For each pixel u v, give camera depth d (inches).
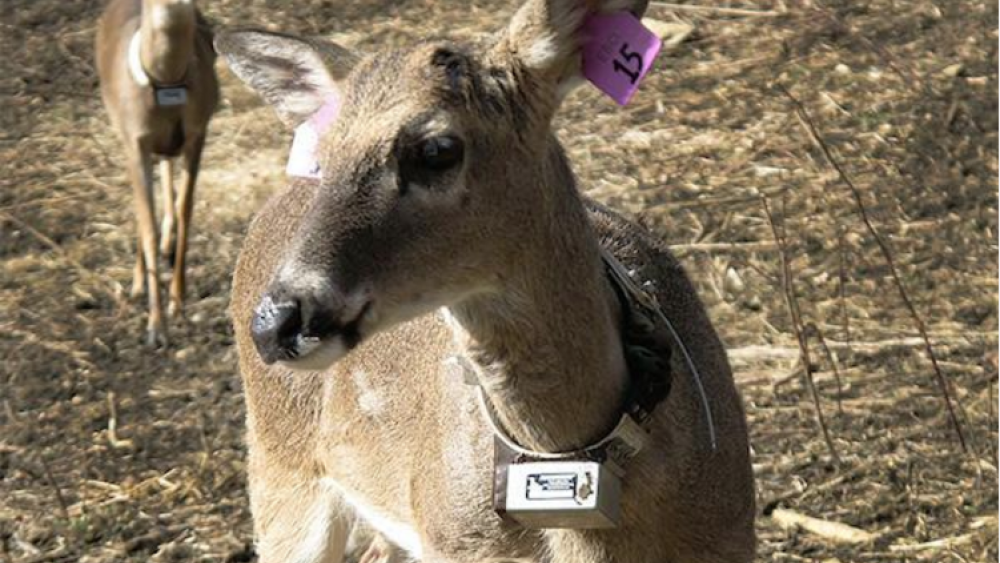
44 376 755.4
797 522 615.2
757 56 971.3
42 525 652.1
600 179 861.8
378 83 375.9
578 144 897.5
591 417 394.6
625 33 387.2
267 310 357.7
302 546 539.5
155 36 835.4
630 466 399.9
